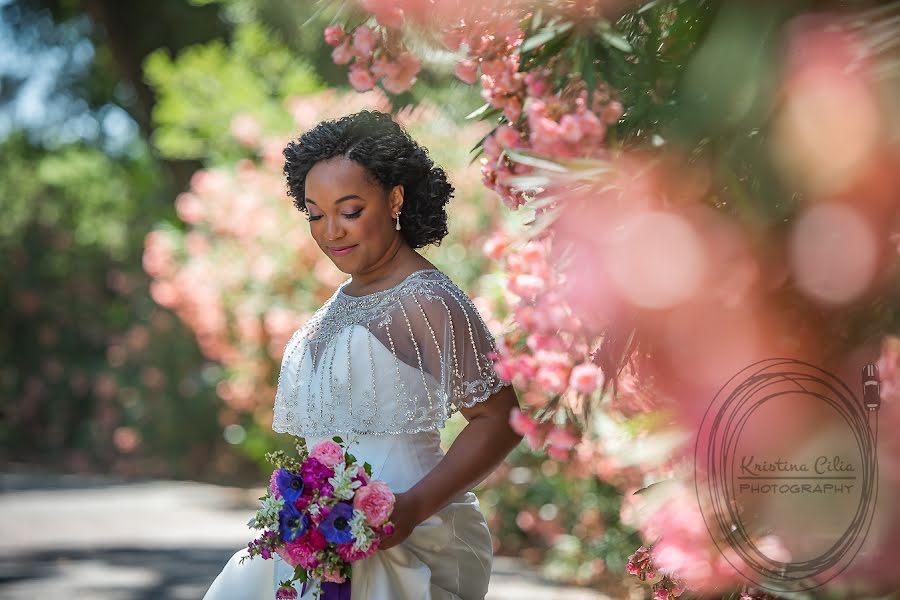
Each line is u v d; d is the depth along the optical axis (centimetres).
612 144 283
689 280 257
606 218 270
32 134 2756
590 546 793
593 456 593
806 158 229
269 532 327
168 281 1336
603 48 289
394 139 351
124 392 1967
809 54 221
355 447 345
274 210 1202
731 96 230
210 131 1564
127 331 2181
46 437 2302
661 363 294
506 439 346
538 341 303
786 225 248
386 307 347
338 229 346
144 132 2098
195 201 1254
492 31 324
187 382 1833
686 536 281
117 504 1345
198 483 1655
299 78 1388
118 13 2012
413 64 345
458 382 340
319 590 335
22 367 2348
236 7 1466
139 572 883
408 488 340
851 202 234
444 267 1027
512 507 980
